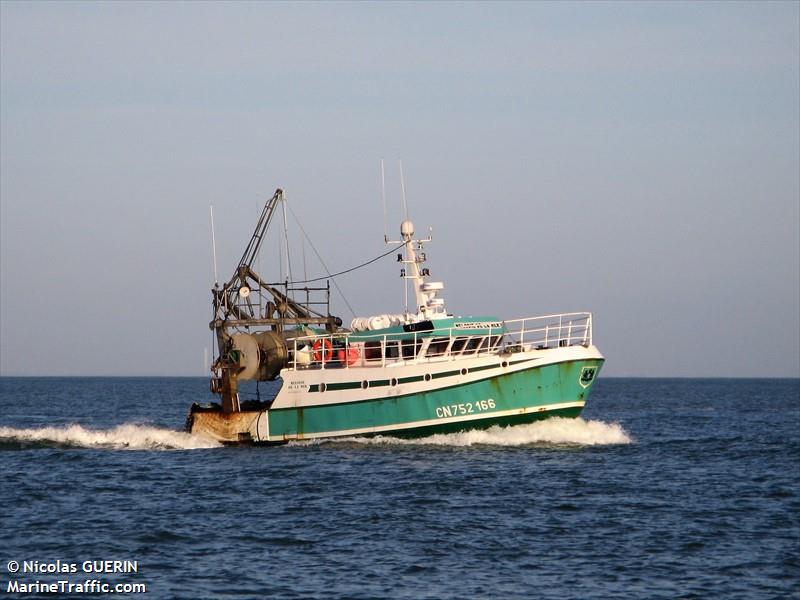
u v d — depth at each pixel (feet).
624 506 437.17
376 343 604.49
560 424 580.30
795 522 412.16
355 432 592.60
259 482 492.13
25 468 550.36
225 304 654.94
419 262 607.78
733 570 339.36
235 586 317.01
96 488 483.10
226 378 630.74
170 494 465.47
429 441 582.76
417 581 322.75
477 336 583.58
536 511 422.82
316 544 366.43
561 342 579.07
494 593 311.68
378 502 438.40
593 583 322.96
